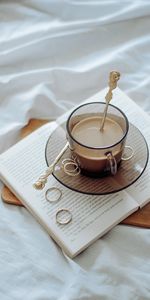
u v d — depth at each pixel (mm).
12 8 952
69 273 683
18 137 825
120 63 891
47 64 909
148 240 706
